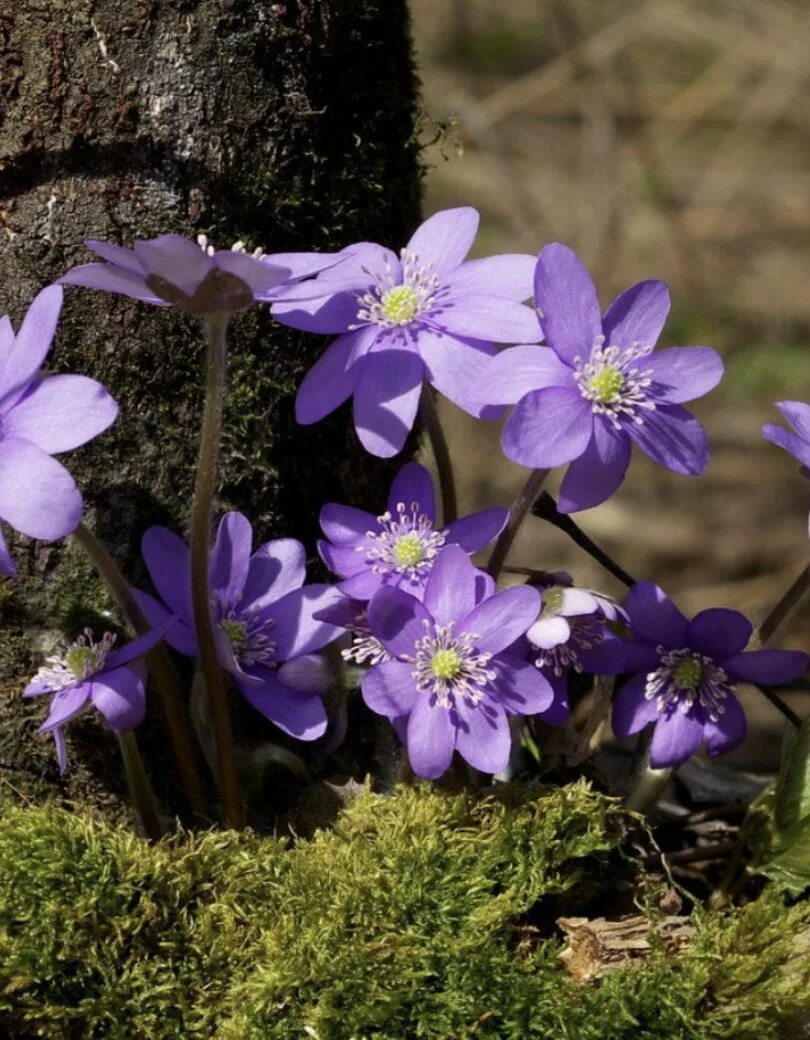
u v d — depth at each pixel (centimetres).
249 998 52
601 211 145
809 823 54
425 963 52
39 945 52
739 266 147
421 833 54
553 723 53
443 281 54
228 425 55
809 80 168
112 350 55
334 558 54
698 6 171
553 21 166
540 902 54
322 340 56
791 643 101
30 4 54
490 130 151
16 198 54
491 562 54
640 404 52
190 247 50
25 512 50
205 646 53
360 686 54
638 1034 52
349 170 56
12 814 54
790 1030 53
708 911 55
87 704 53
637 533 117
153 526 54
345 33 56
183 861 53
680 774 60
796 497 121
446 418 100
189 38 54
